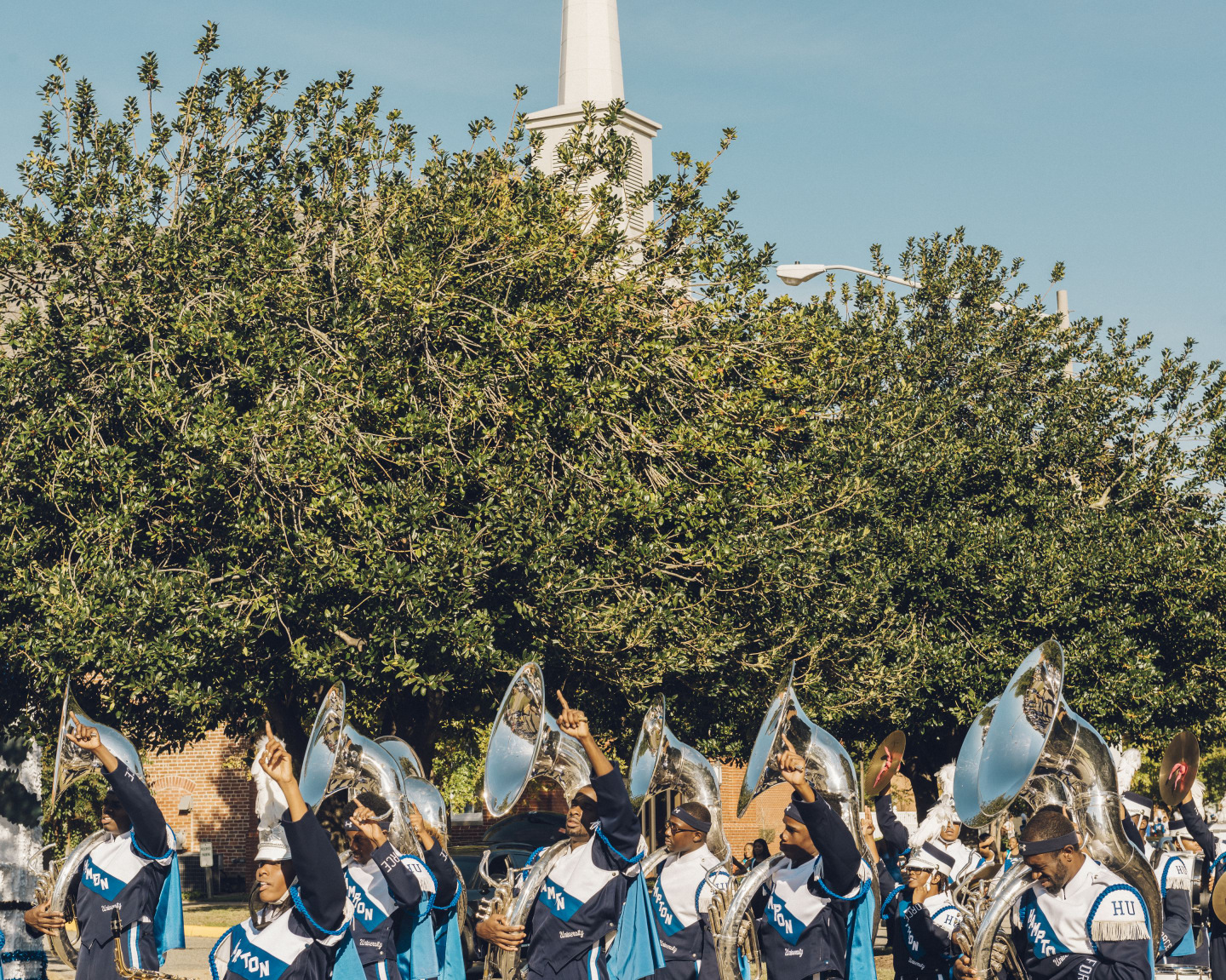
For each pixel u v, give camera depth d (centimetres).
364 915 695
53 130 1606
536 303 1588
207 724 1584
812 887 715
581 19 2816
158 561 1485
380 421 1470
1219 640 1944
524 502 1426
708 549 1508
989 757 651
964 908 683
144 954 750
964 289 2234
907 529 1938
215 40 1658
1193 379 2136
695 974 782
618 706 1780
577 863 751
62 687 1390
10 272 1532
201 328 1436
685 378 1655
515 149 1764
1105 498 2147
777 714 734
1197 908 1123
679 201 1753
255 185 1698
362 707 1881
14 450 1416
